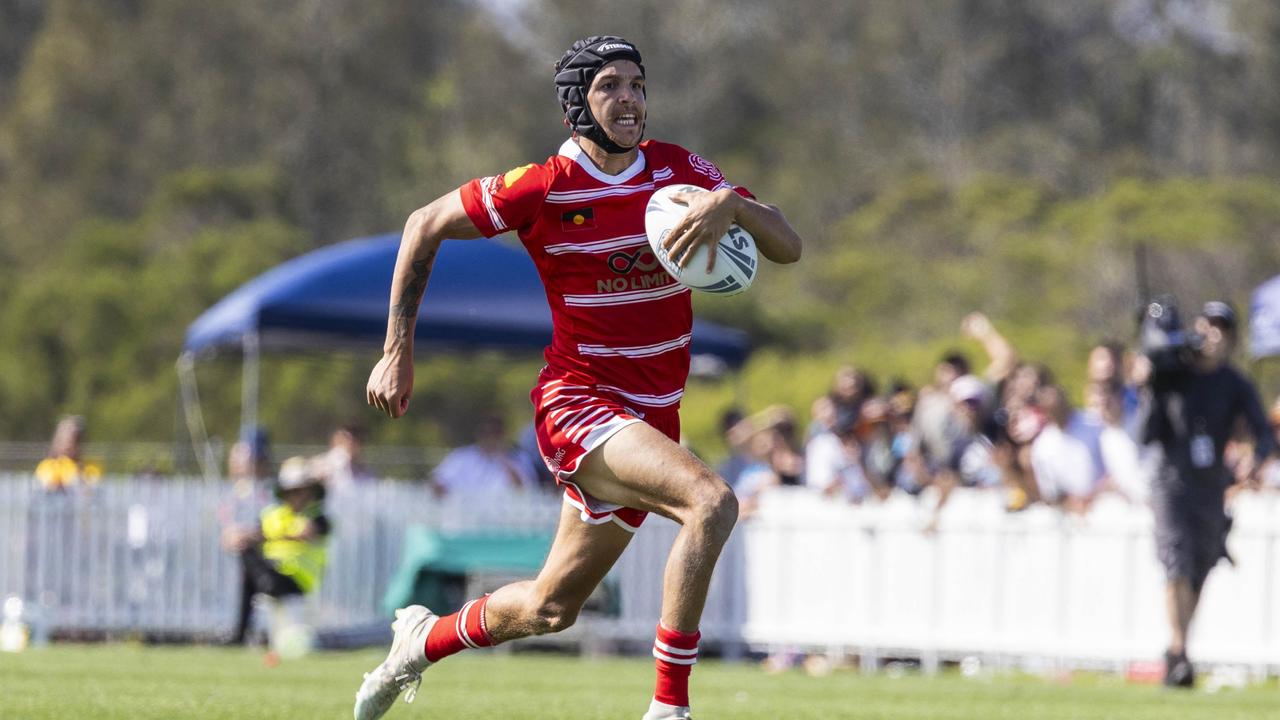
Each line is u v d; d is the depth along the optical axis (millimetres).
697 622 17453
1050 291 160625
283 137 197625
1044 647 44000
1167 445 35406
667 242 17531
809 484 48531
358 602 51844
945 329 161875
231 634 52344
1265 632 41781
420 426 135750
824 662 47094
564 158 18109
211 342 59844
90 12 198875
